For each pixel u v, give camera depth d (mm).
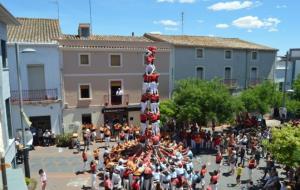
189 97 27141
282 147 15891
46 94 28047
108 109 30578
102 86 30516
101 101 30609
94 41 29672
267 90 31969
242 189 18062
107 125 29562
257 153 21812
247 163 22516
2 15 15297
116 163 19141
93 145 27359
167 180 17281
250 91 32500
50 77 28172
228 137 25328
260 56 40125
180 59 34219
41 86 28062
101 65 30156
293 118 34094
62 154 24547
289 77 45344
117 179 17234
